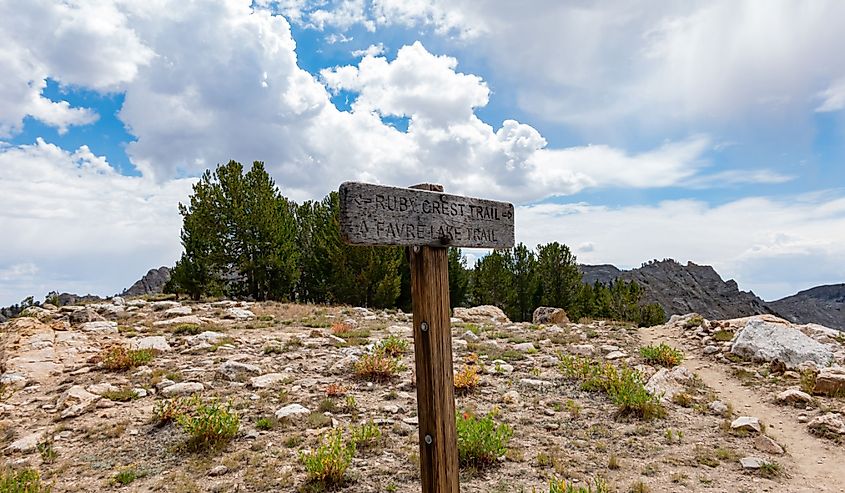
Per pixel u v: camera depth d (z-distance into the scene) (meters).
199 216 30.23
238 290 31.39
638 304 41.16
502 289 39.59
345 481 6.61
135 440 8.12
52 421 9.04
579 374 12.23
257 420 8.80
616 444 8.31
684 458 7.74
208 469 6.97
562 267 41.25
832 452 8.10
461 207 4.71
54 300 26.77
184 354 13.56
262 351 13.90
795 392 10.55
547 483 6.76
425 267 4.38
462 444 7.34
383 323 20.62
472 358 13.55
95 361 12.84
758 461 7.51
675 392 11.13
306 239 37.00
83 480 6.75
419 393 4.37
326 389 10.39
